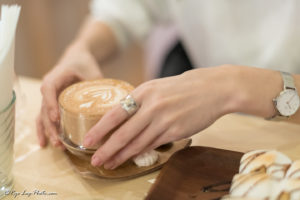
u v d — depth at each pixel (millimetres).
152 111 542
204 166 555
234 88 562
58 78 659
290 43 820
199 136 646
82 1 1634
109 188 559
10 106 516
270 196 479
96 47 937
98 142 556
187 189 524
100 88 596
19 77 849
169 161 556
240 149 615
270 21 839
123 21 982
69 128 565
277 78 581
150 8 1029
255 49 877
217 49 922
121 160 561
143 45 1718
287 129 655
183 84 559
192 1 914
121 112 538
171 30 1158
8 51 500
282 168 506
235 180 511
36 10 1545
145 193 548
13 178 574
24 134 670
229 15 875
